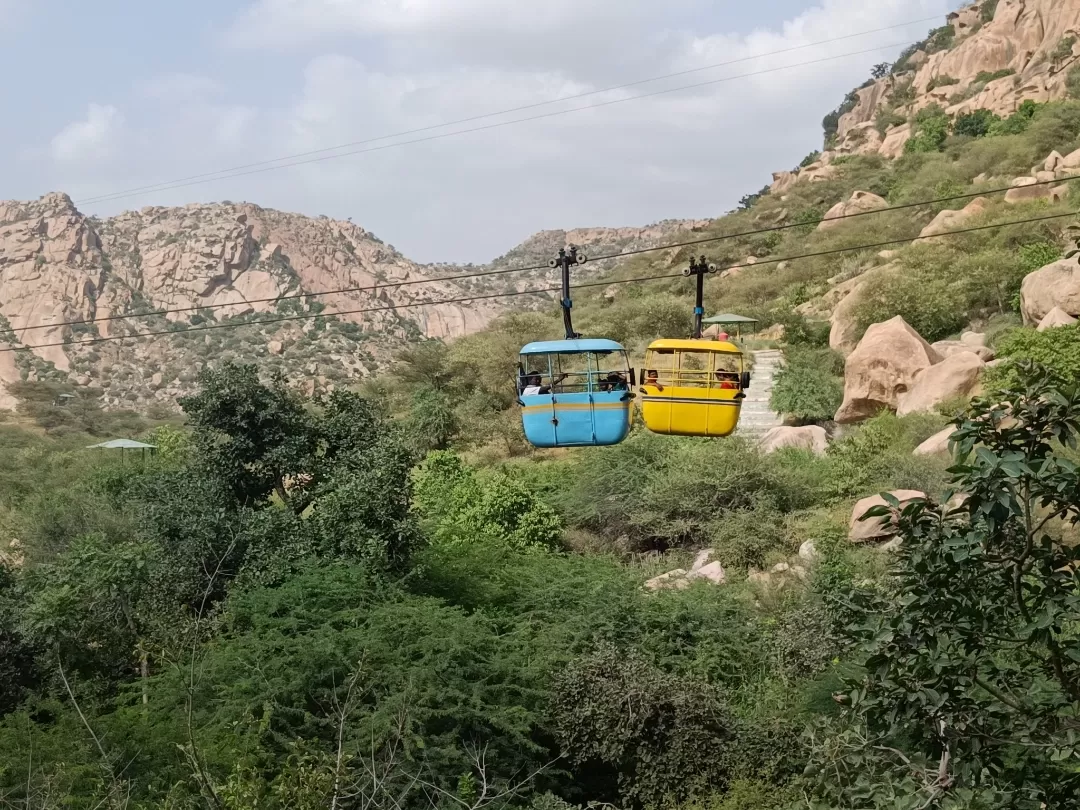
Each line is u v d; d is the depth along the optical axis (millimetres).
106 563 21078
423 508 31750
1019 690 7207
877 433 27719
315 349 164625
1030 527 6152
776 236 81125
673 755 16016
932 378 30078
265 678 17172
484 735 17516
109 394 146250
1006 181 59812
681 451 30078
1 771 13258
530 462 38625
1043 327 30156
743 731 16344
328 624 18016
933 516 6645
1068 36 88312
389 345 176000
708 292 64312
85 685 18844
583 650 20297
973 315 39781
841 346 41188
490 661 18406
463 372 48906
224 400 23625
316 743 15859
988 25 106500
